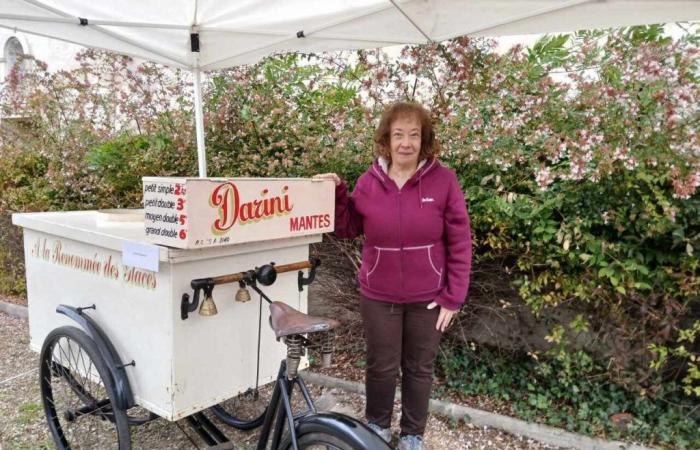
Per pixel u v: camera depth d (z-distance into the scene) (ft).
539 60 10.57
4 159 16.97
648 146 8.27
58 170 15.57
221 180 5.83
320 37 10.25
